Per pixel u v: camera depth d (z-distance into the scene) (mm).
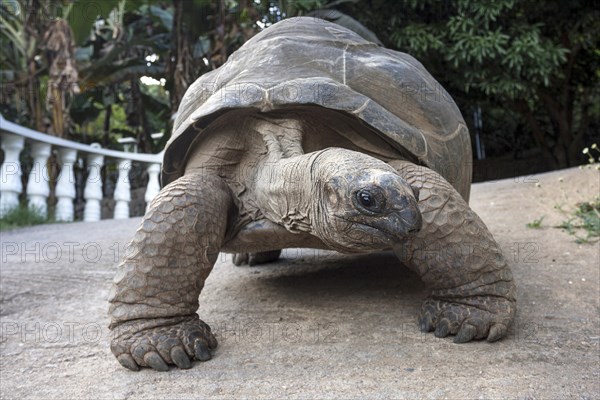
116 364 2510
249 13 9906
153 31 13000
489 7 9141
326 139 2803
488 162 14078
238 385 2172
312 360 2363
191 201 2568
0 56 12172
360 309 2977
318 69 2920
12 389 2314
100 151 9789
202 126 2828
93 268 4398
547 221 4609
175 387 2205
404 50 10117
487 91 9820
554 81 12180
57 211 9141
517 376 2107
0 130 8070
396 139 2664
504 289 2520
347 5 9969
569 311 2797
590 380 2053
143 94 14203
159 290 2471
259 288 3557
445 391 2010
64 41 10008
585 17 10797
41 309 3422
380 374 2184
